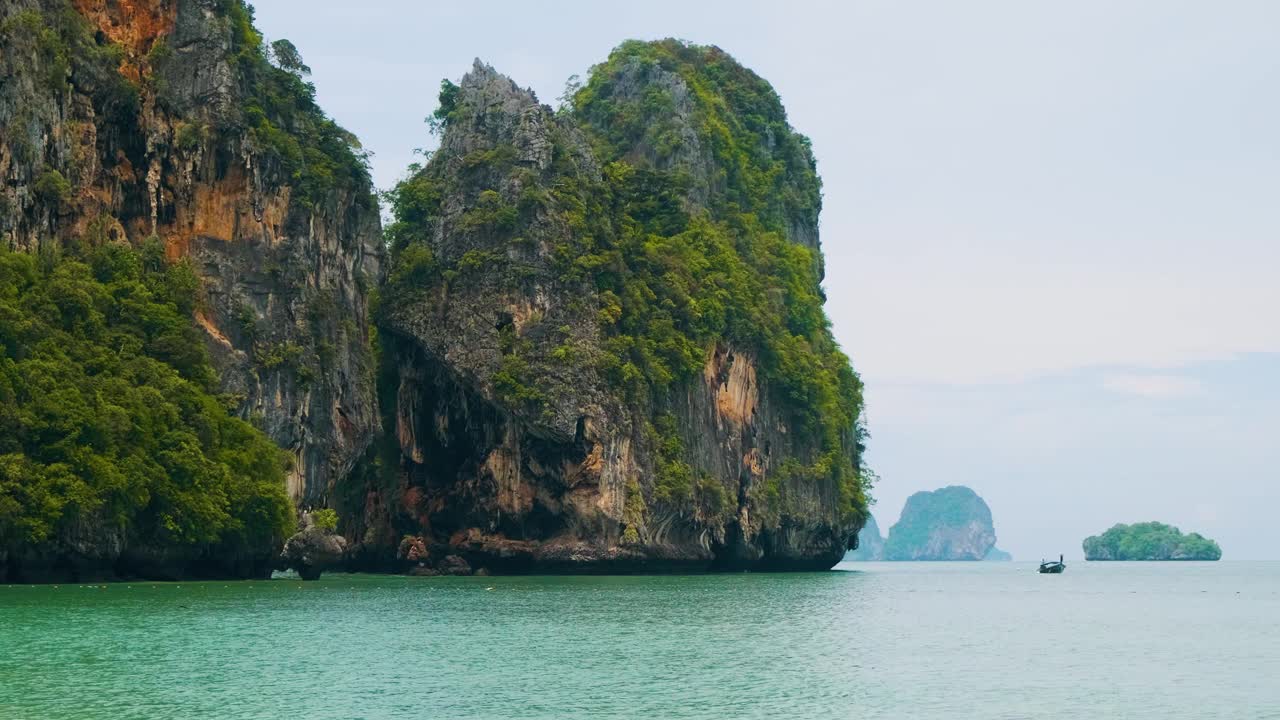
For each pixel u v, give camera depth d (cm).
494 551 13375
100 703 4444
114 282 10225
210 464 9581
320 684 4903
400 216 14738
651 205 15688
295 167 11731
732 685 5122
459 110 15150
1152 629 8100
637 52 18588
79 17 10700
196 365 10244
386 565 14100
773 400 15925
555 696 4794
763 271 16862
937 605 10275
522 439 13400
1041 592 13450
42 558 8475
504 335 13600
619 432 13350
